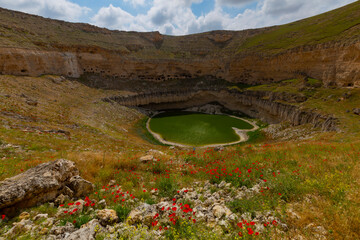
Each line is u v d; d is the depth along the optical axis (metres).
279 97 50.50
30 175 6.70
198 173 10.21
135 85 73.38
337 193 6.00
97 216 5.44
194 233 4.67
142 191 7.56
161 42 100.69
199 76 84.56
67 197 6.69
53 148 16.73
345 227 4.53
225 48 94.38
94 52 69.75
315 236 4.48
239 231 4.64
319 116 35.75
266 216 5.35
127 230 4.71
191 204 6.55
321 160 9.92
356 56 38.41
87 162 10.82
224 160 12.23
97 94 57.97
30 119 25.09
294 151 13.61
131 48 86.38
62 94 46.66
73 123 30.59
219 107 71.38
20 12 63.69
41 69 50.41
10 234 4.56
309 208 5.63
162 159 13.38
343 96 37.06
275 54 62.22
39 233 4.70
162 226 5.15
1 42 42.53
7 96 29.36
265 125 52.53
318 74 49.12
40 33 59.97
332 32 52.69
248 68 72.19
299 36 66.38
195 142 42.28
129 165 11.41
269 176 8.05
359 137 21.78
